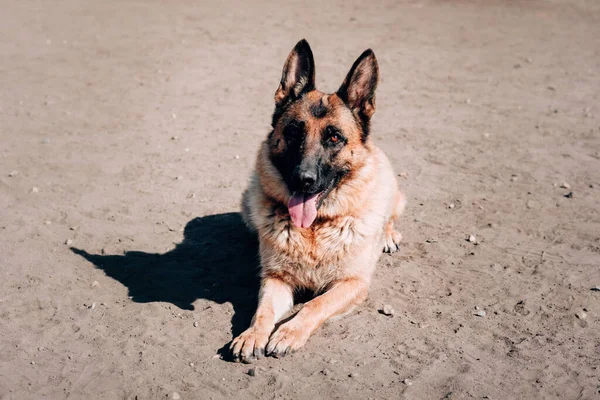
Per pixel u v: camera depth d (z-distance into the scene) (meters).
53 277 1.60
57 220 1.88
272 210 1.54
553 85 3.31
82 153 2.35
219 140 2.50
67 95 3.01
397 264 1.70
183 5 5.32
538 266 1.67
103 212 1.93
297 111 1.51
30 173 2.17
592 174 2.22
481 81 3.38
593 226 1.87
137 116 2.74
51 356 1.35
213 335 1.42
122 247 1.75
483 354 1.37
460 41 4.26
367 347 1.39
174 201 2.02
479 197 2.06
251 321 1.43
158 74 3.38
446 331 1.44
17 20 4.62
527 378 1.30
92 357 1.35
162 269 1.66
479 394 1.27
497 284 1.60
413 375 1.31
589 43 4.24
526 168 2.28
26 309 1.49
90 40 4.09
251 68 3.52
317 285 1.56
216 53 3.81
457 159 2.36
